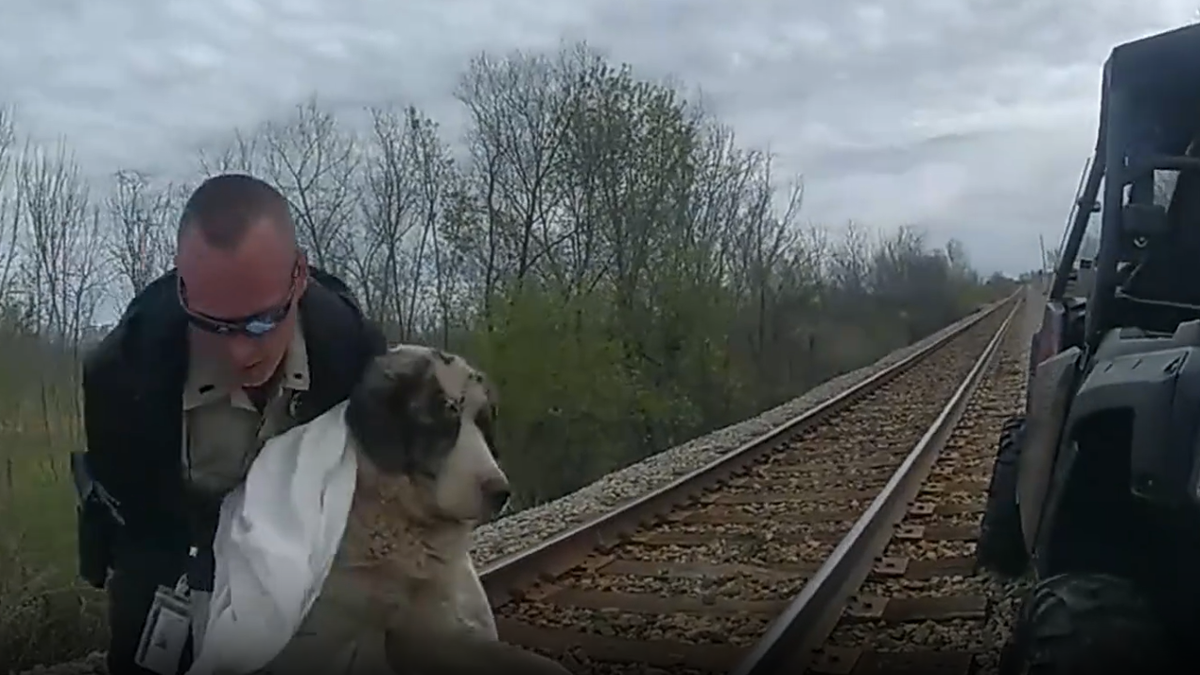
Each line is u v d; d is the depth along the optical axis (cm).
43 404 1362
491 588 722
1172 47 390
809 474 1356
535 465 2664
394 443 257
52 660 952
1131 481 324
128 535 273
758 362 3991
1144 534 354
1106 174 407
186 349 255
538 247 3297
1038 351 621
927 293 7938
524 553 793
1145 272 401
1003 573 682
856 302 5997
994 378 2889
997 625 630
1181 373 308
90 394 262
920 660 598
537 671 271
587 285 3147
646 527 1021
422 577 261
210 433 260
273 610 238
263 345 248
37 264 2189
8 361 1411
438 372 268
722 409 3253
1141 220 379
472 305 3059
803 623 642
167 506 265
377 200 3195
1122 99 401
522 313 2702
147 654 267
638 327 3128
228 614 241
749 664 538
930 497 1117
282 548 240
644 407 2955
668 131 3312
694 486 1214
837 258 6056
